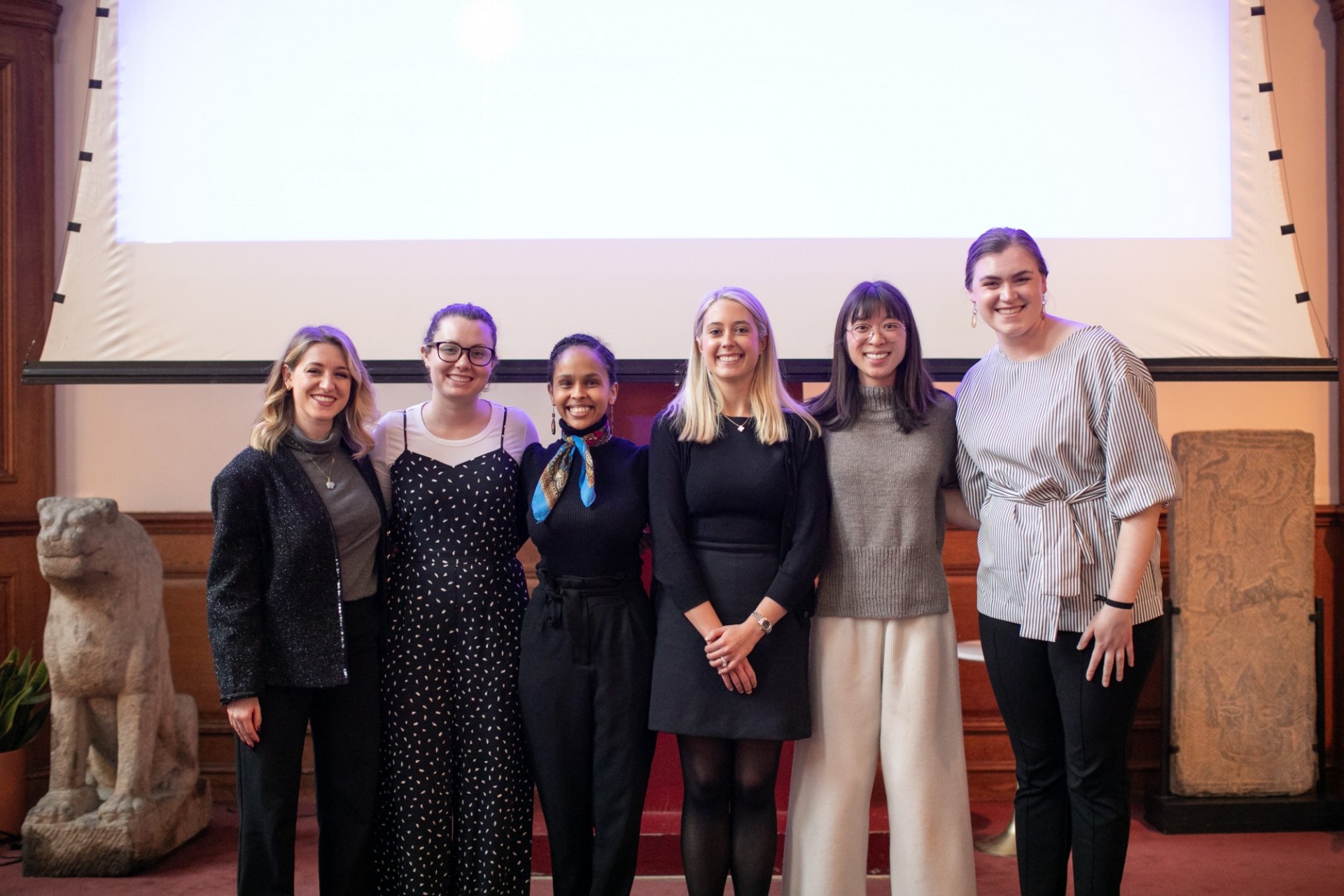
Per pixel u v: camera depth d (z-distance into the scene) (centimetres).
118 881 248
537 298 278
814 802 195
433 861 191
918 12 279
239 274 277
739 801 190
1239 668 284
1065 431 185
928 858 190
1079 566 184
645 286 277
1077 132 277
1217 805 279
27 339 306
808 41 279
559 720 191
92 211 277
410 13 280
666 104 279
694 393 196
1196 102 276
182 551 312
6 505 304
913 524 196
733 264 278
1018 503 191
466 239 278
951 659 200
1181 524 285
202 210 278
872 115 278
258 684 184
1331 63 312
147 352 275
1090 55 277
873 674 196
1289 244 271
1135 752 317
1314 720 286
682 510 192
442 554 197
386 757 195
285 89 280
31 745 305
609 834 191
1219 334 273
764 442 192
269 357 277
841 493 197
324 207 278
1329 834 278
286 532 188
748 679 183
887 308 196
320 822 195
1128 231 276
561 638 192
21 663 298
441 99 279
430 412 209
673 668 188
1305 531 285
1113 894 184
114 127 279
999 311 191
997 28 278
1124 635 180
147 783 262
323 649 187
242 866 187
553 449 205
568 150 279
